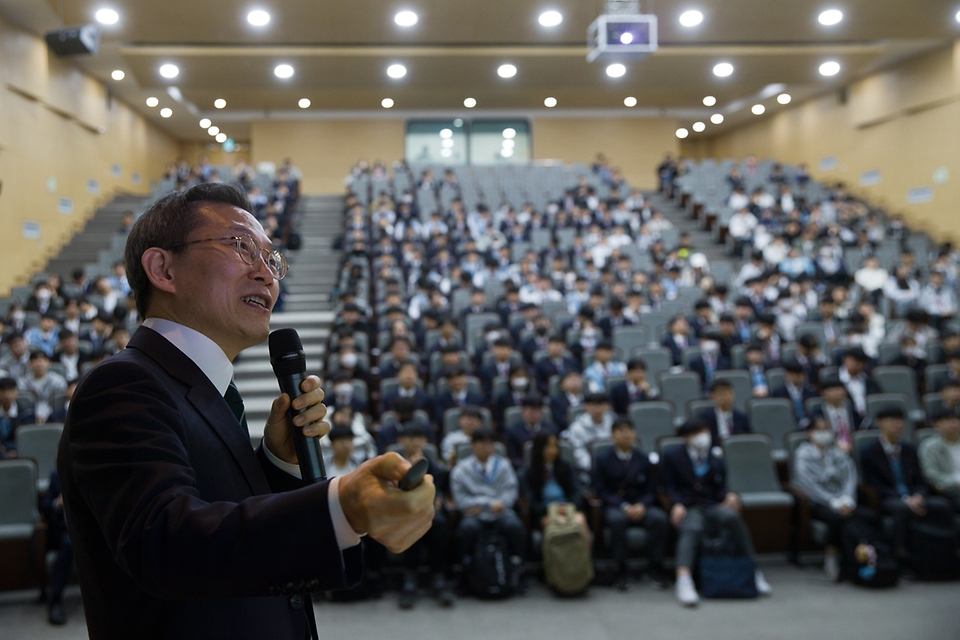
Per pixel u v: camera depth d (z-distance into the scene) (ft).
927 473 19.51
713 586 17.29
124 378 2.87
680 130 70.23
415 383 23.39
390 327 29.53
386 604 17.24
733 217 48.03
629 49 27.78
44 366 22.74
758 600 17.25
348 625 15.98
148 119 64.34
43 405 22.59
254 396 26.81
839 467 19.44
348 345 25.48
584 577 17.39
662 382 24.88
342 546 2.32
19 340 23.48
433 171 56.90
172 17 33.12
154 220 3.42
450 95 59.88
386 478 2.33
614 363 26.25
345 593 17.38
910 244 46.11
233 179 53.72
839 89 59.11
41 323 27.89
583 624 15.94
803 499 19.22
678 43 38.47
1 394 19.70
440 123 66.69
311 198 56.34
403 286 36.78
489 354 26.66
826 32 36.68
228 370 3.44
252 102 61.21
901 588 17.89
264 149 65.87
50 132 43.42
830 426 20.45
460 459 19.60
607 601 17.33
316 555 2.30
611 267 39.63
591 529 18.70
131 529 2.41
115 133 55.62
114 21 33.50
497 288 36.47
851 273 41.57
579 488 19.19
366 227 45.52
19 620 16.16
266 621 3.12
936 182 49.65
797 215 47.16
